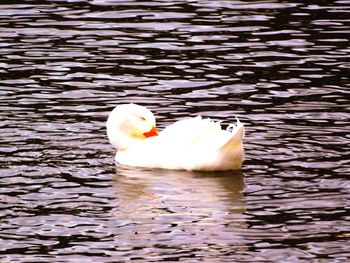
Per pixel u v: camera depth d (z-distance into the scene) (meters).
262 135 16.31
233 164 14.95
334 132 16.41
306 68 19.75
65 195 14.16
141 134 15.64
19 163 15.24
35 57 20.56
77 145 16.05
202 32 22.00
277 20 22.75
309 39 21.44
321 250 12.40
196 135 15.19
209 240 12.72
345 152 15.52
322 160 15.22
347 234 12.80
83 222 13.31
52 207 13.77
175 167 15.16
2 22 22.80
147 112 15.71
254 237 12.77
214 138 14.99
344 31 21.88
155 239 12.78
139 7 23.94
